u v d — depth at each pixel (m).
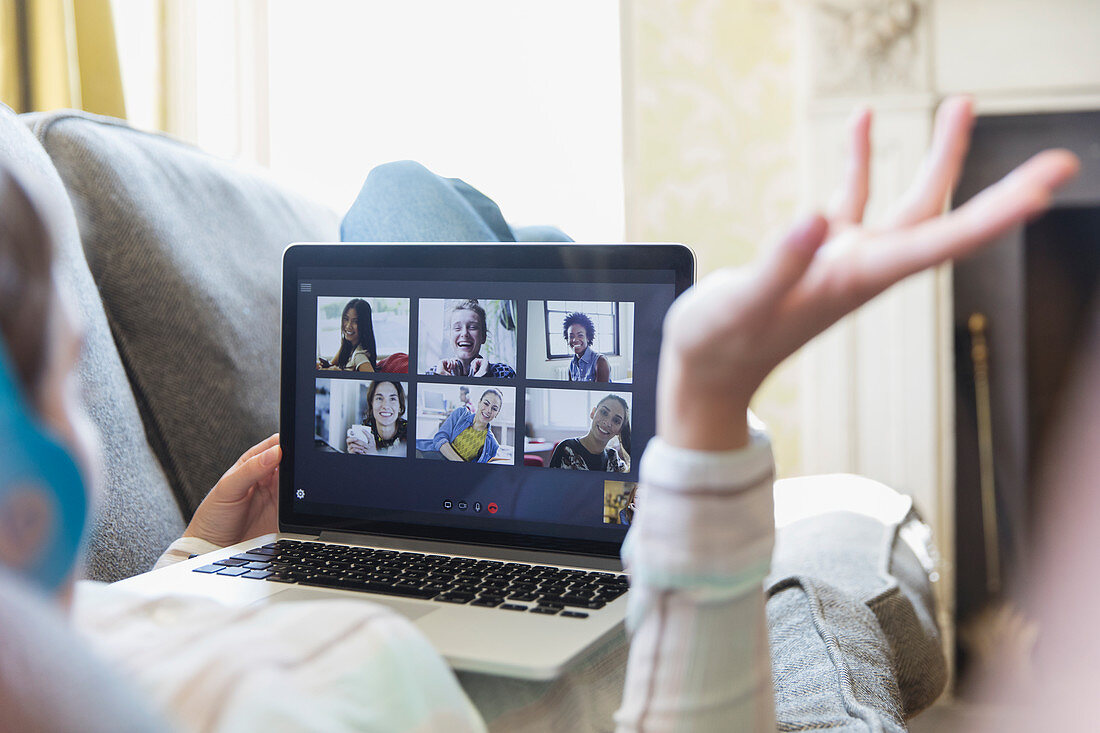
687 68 2.79
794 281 0.23
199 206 1.01
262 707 0.22
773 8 2.75
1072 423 2.70
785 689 0.56
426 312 0.77
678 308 0.26
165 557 0.77
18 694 0.13
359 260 0.79
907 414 2.69
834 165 2.66
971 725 2.42
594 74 2.79
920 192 0.24
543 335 0.74
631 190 2.83
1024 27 2.56
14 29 1.81
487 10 2.79
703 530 0.29
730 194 2.80
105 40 1.96
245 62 2.75
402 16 2.81
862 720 0.49
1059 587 2.71
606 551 0.71
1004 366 2.72
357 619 0.28
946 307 2.68
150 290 0.91
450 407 0.76
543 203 2.82
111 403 0.79
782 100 2.77
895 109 2.61
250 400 0.98
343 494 0.78
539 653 0.50
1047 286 2.71
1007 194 0.20
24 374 0.18
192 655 0.23
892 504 1.17
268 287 1.06
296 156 2.86
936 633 0.84
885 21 2.58
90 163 0.89
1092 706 2.51
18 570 0.17
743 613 0.30
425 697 0.27
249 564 0.70
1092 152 2.63
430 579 0.66
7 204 0.18
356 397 0.79
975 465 2.74
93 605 0.27
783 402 2.81
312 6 2.82
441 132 2.83
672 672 0.30
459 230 1.03
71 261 0.78
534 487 0.73
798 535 1.01
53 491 0.17
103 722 0.14
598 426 0.72
